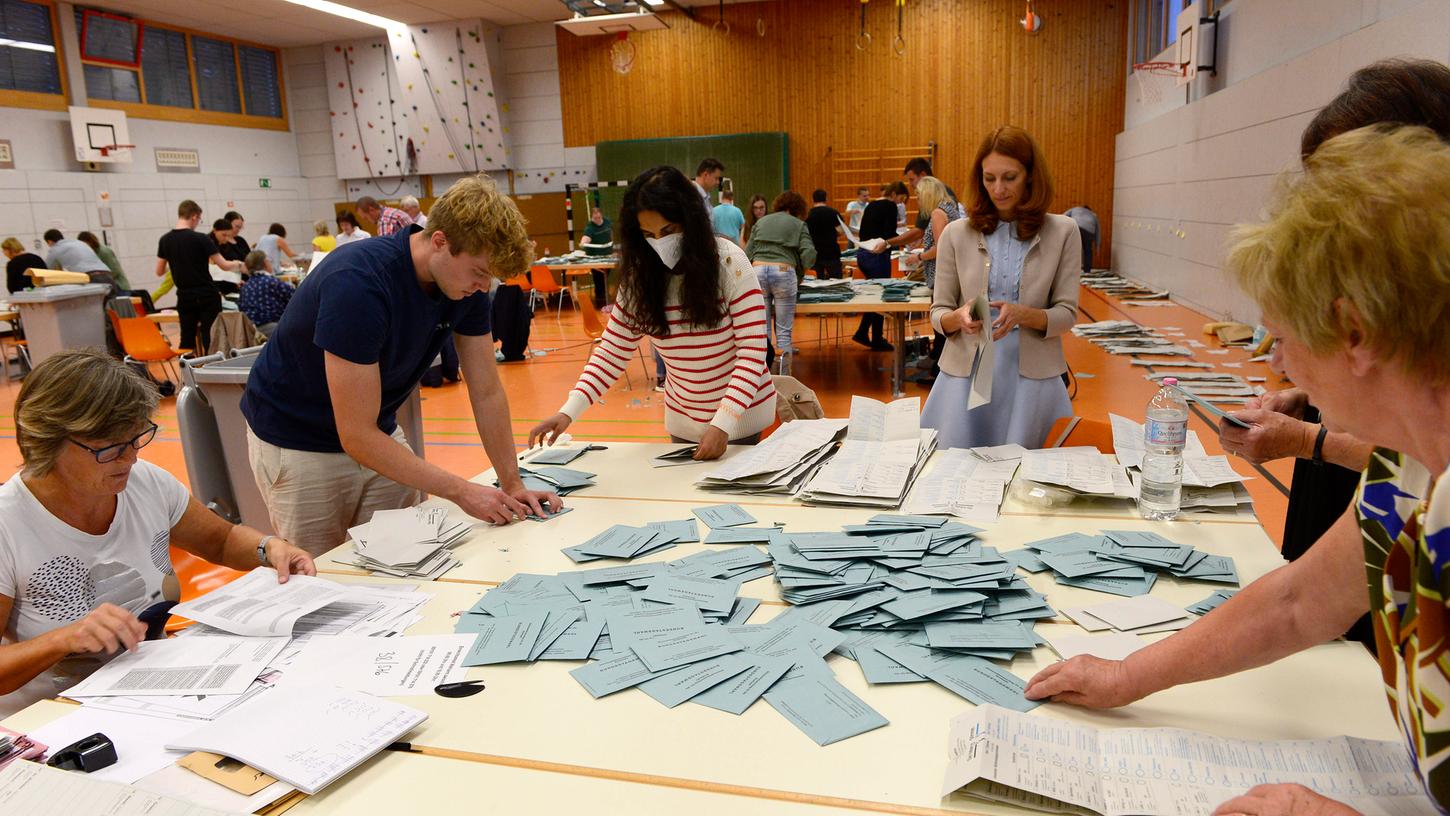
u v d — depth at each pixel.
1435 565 0.59
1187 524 1.63
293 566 1.56
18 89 10.48
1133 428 2.09
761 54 12.91
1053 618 1.28
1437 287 0.56
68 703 1.15
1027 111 12.23
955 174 12.62
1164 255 9.57
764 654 1.20
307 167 14.73
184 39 12.54
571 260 9.95
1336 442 1.40
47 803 0.90
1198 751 0.94
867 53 12.57
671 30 13.10
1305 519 1.67
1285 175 0.69
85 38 11.13
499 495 1.79
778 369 5.91
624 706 1.10
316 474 1.95
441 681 1.17
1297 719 1.00
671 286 2.19
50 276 7.16
